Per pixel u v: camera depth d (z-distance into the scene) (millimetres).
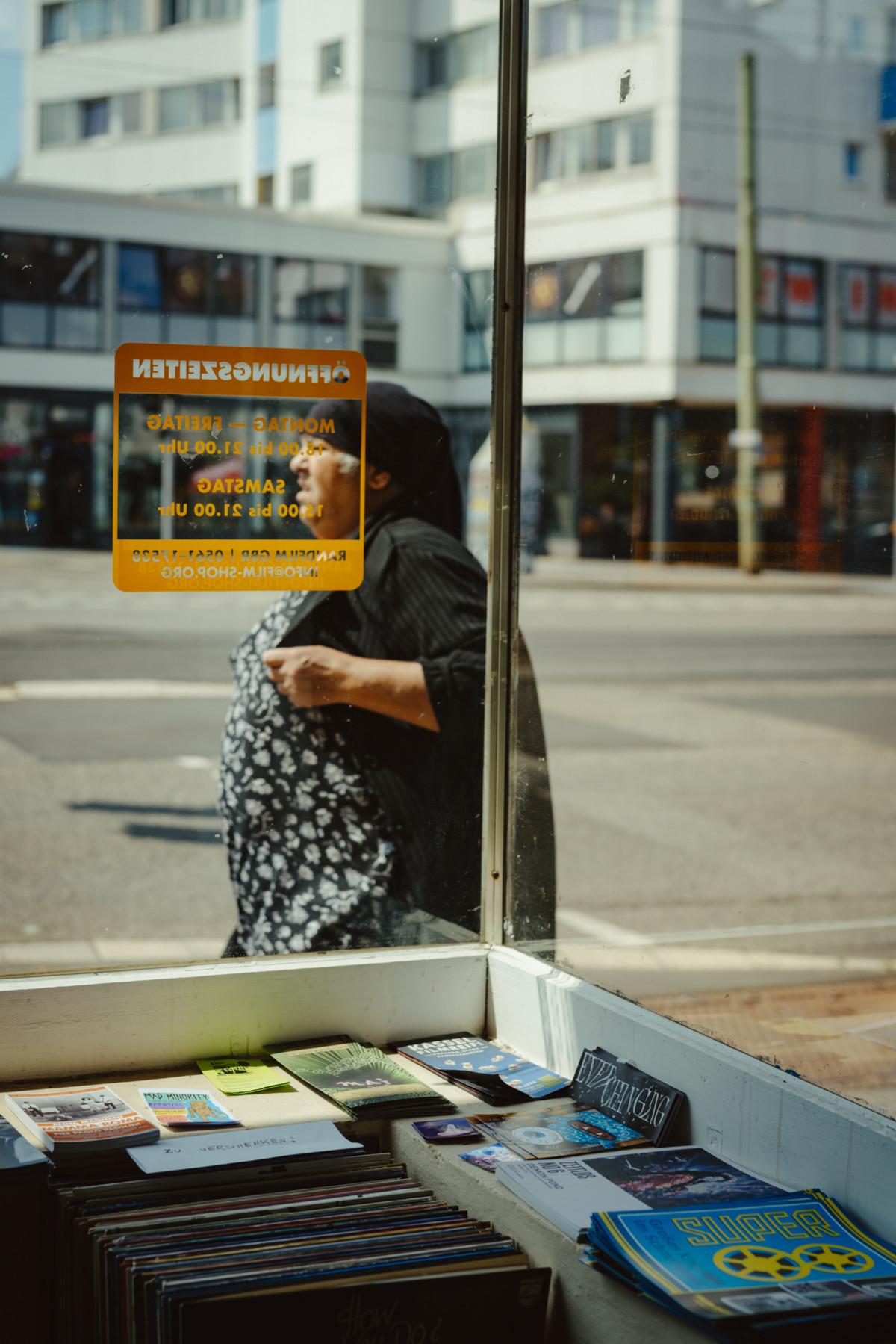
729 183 24078
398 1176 1616
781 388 25031
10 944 4426
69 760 7777
